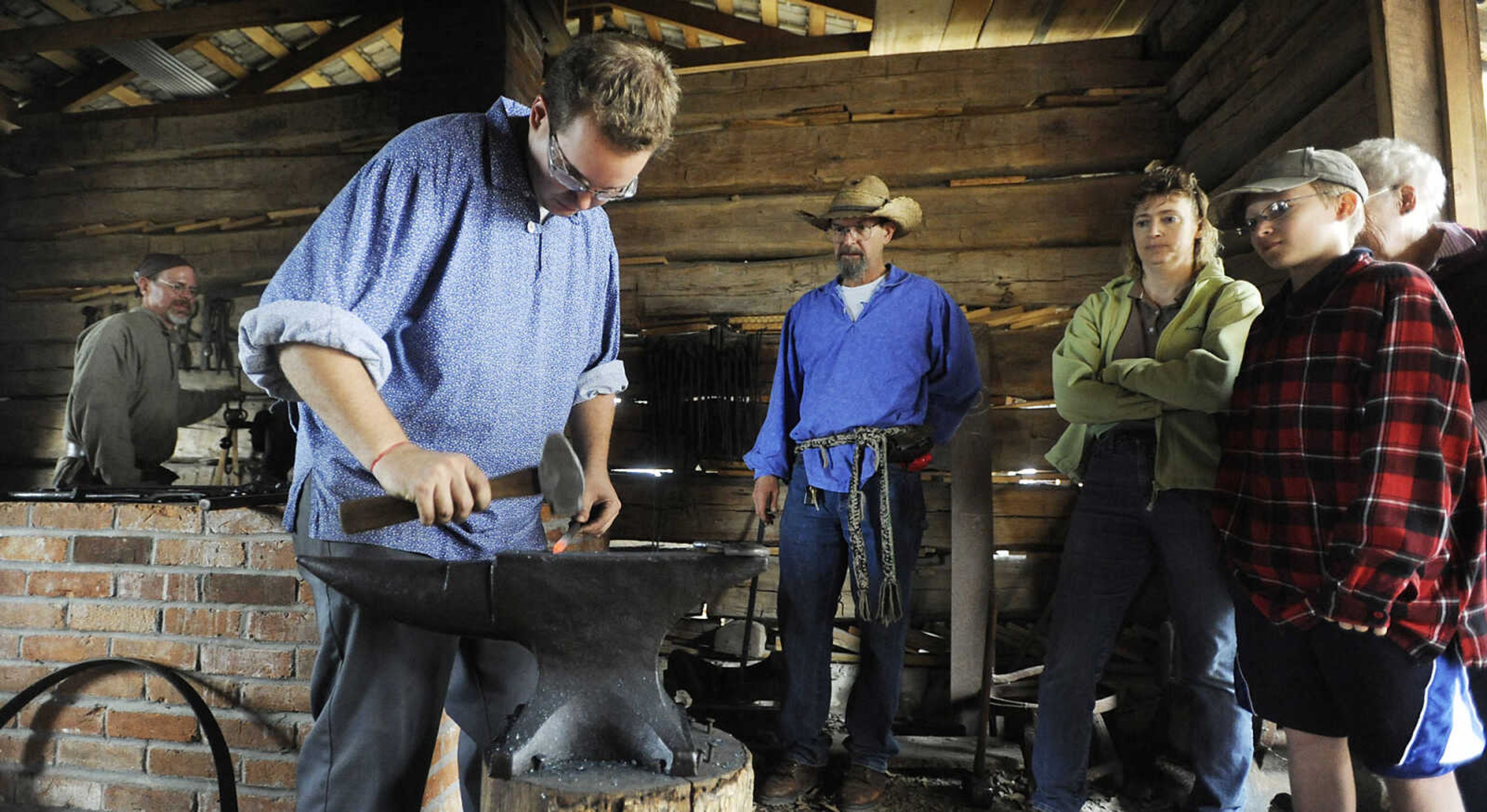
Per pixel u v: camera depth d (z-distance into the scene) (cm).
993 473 411
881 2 397
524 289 153
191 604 235
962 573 379
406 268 138
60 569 242
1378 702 168
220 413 507
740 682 362
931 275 425
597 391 182
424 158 142
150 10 520
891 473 289
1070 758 257
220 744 222
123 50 495
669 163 442
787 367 323
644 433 429
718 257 441
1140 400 254
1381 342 174
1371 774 238
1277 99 320
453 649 152
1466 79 244
